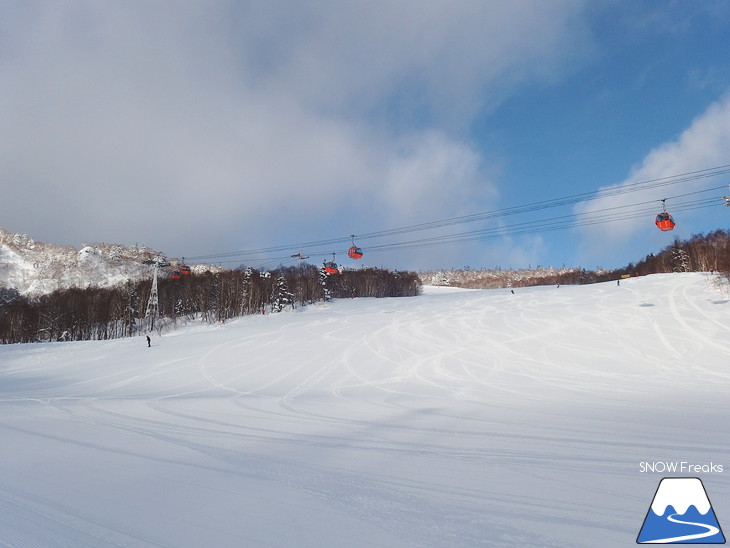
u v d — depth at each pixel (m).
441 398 13.28
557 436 7.30
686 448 6.28
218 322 52.47
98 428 8.71
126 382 19.55
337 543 3.40
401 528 3.66
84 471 5.54
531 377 17.22
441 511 4.04
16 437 7.77
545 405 11.18
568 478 4.98
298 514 4.01
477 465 5.61
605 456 5.93
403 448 6.70
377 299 64.38
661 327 24.73
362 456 6.21
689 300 30.38
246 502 4.35
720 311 26.33
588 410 10.12
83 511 4.18
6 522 3.93
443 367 20.19
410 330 31.14
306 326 36.91
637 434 7.29
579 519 3.81
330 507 4.18
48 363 27.39
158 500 4.45
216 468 5.63
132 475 5.35
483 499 4.34
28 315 64.75
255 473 5.38
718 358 18.47
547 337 25.56
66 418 10.06
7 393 16.58
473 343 25.64
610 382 15.38
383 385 16.72
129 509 4.21
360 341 28.31
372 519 3.87
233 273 69.38
